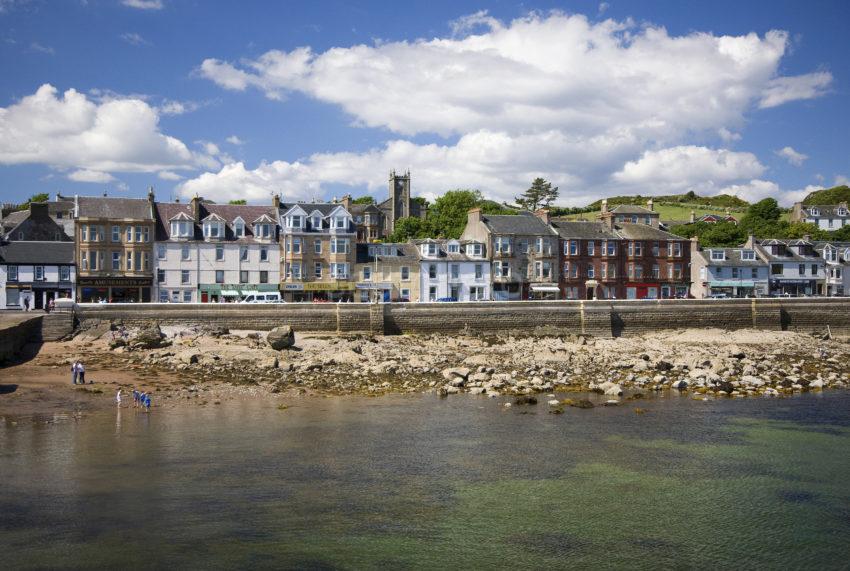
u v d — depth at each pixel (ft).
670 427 146.72
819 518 100.37
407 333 284.00
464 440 135.44
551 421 150.61
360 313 278.26
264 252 333.62
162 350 222.28
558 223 386.93
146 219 320.09
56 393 168.04
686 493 109.09
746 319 318.45
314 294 335.26
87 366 199.21
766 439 138.21
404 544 90.27
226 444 130.62
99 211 318.86
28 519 95.30
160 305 258.78
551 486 111.24
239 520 96.22
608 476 116.06
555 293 370.53
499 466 120.26
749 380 192.44
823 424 150.00
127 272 316.60
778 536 94.58
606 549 90.07
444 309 287.89
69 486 107.55
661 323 309.42
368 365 209.56
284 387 181.47
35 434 135.33
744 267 399.65
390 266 344.08
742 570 85.35
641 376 197.57
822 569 86.07
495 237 360.89
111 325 248.93
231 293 321.52
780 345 283.18
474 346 263.29
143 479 111.14
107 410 155.12
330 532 93.15
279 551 87.45
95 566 82.48
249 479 111.96
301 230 335.88
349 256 338.75
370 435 138.10
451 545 90.33
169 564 83.46
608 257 379.55
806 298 325.21
